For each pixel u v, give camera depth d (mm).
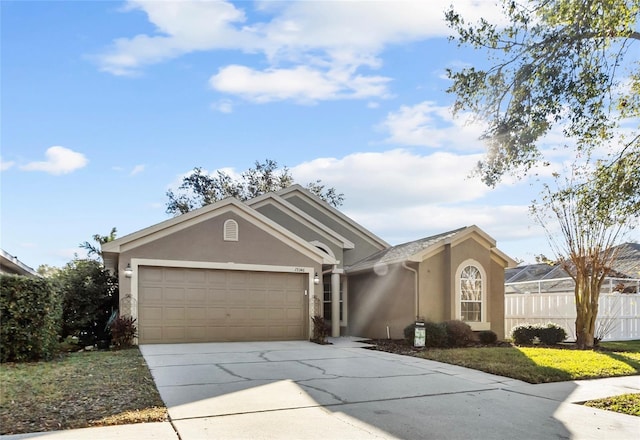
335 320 17234
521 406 6445
